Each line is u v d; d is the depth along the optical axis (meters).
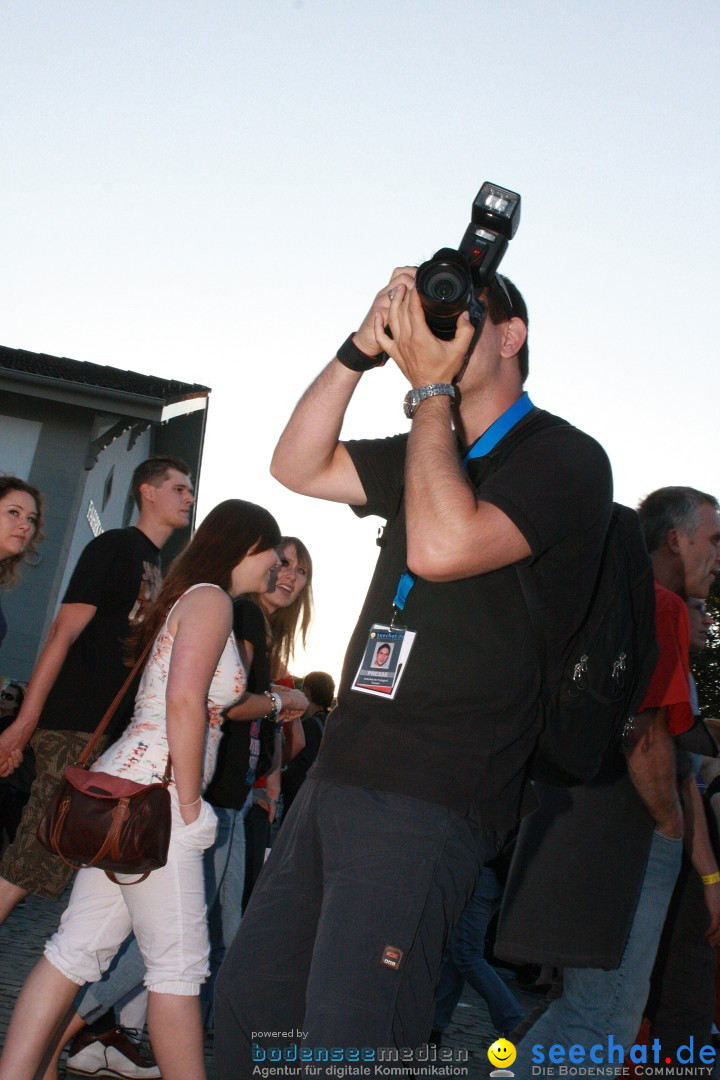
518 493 1.97
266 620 4.46
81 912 3.14
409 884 1.91
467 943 5.01
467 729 1.99
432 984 1.94
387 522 2.40
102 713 4.07
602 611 2.18
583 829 2.94
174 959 3.09
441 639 2.03
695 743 3.08
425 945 1.92
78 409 14.33
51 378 13.60
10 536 4.99
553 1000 3.30
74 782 3.09
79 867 3.14
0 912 3.81
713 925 3.56
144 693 3.30
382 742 2.01
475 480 2.21
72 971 3.08
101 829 2.99
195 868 3.15
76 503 14.20
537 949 2.92
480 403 2.28
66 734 4.01
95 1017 3.62
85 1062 3.78
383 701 2.04
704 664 20.30
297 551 5.22
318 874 2.09
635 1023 3.05
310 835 2.11
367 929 1.88
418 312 2.10
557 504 1.98
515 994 7.62
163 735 3.21
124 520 19.56
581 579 2.06
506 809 2.06
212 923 4.35
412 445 2.04
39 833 3.09
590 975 3.03
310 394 2.54
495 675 2.00
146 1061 3.99
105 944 3.14
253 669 4.32
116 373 16.09
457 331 2.09
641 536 2.43
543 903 2.94
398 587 2.14
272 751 4.98
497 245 2.18
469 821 1.98
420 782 1.96
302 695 4.68
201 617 3.23
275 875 2.18
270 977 2.10
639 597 2.38
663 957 3.61
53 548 13.98
